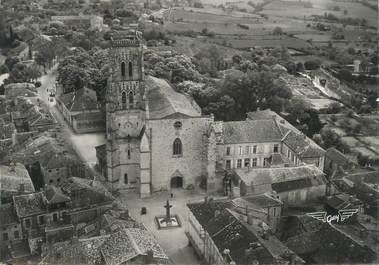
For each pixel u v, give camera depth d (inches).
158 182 6722.4
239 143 7357.3
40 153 7160.4
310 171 6397.6
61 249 4793.3
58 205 5531.5
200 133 6653.5
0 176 6107.3
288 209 6013.8
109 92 6530.5
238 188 6264.8
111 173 6668.3
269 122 7682.1
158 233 5728.3
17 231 5423.2
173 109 6579.7
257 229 5027.1
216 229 4995.1
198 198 6565.0
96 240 4800.7
